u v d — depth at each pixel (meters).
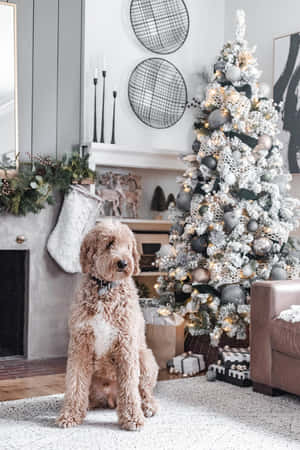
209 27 5.29
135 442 2.33
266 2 4.90
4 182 3.76
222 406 2.86
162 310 3.81
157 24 4.95
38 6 4.05
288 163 4.53
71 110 4.18
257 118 3.88
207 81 5.17
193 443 2.33
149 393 2.69
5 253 4.00
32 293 4.02
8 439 2.34
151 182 5.06
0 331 4.00
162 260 4.07
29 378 3.46
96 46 4.68
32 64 4.03
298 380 2.91
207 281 3.87
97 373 2.60
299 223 4.12
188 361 3.60
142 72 4.88
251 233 3.84
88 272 2.53
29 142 4.02
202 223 3.84
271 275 3.72
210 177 3.96
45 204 4.04
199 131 4.03
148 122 4.94
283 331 2.97
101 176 4.70
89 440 2.34
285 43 4.59
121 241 2.47
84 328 2.45
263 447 2.31
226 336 3.94
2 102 3.91
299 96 4.46
